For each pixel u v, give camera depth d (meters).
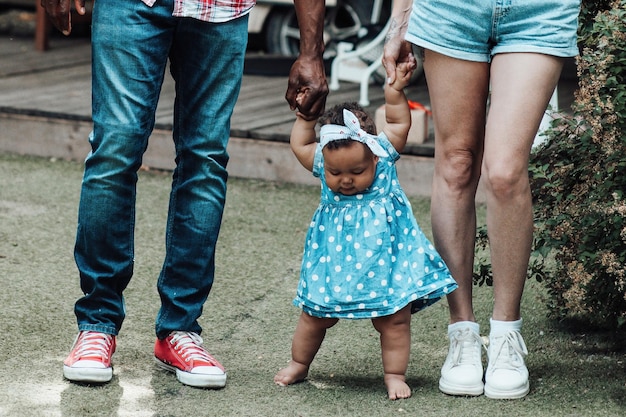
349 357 3.68
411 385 3.43
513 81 3.14
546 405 3.26
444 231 3.44
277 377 3.45
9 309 4.07
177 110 3.40
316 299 3.27
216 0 3.24
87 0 9.71
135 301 4.23
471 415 3.18
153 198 5.76
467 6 3.18
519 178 3.17
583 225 3.46
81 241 3.38
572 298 3.55
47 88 7.45
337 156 3.15
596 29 3.34
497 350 3.35
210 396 3.33
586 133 3.52
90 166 3.30
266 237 5.13
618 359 3.63
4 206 5.57
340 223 3.26
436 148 3.45
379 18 8.54
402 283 3.22
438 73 3.31
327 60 8.41
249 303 4.24
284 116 6.56
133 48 3.21
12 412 3.16
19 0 10.55
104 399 3.28
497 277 3.33
